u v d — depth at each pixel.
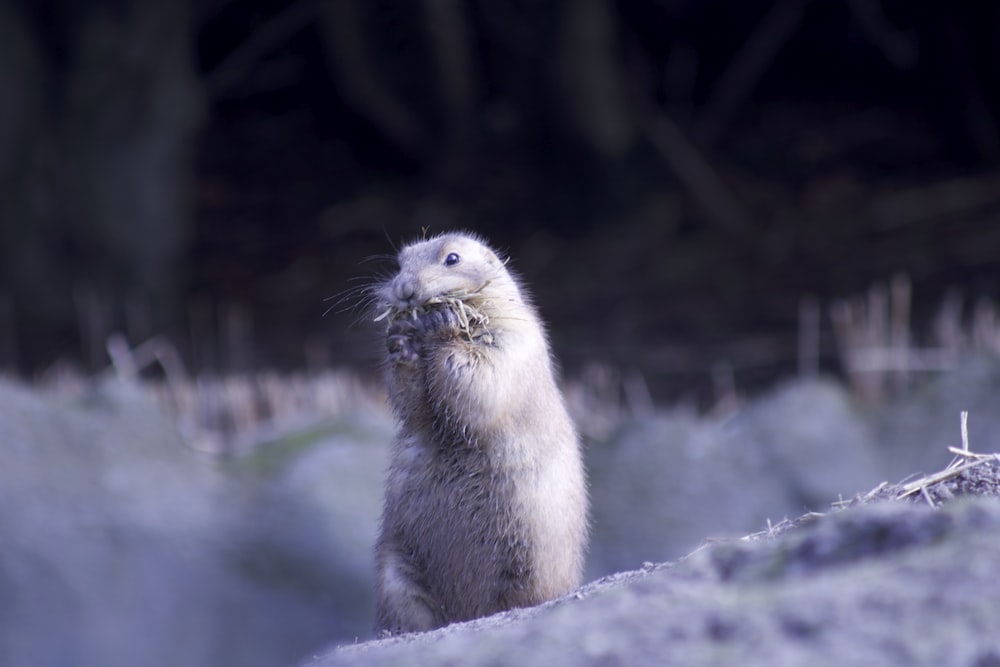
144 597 18.06
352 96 47.16
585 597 7.67
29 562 17.83
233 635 18.03
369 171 49.09
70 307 36.78
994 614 5.24
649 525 18.95
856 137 46.47
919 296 34.56
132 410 19.67
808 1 46.22
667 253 40.25
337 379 23.45
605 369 30.42
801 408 20.09
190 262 43.38
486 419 10.40
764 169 45.38
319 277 41.31
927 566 5.64
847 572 5.89
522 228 43.31
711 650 5.36
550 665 5.48
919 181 42.53
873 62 49.25
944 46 43.50
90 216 37.19
